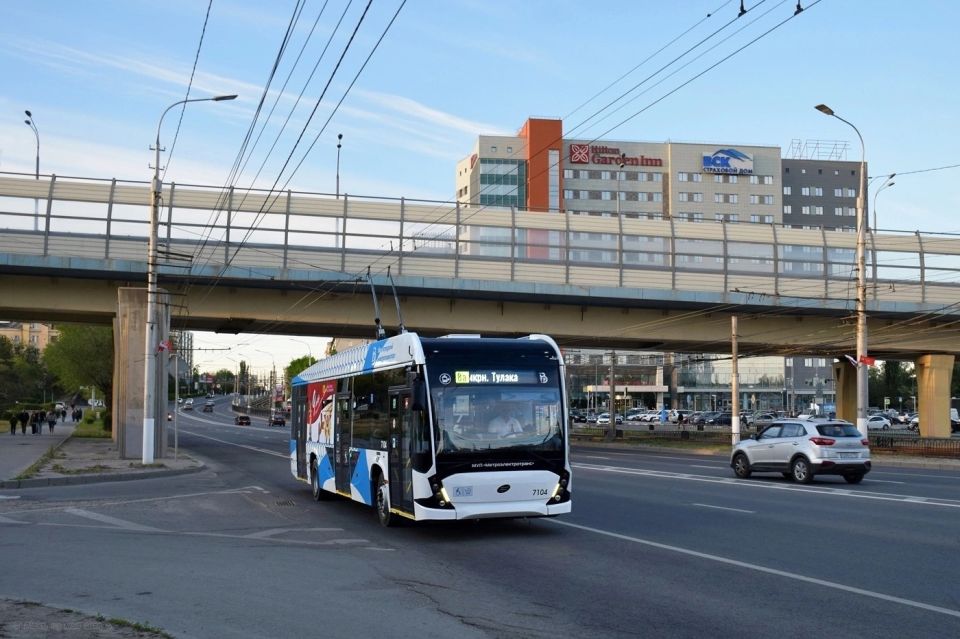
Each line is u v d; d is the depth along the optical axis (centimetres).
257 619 841
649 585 999
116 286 4000
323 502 1998
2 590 977
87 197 3816
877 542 1316
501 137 11806
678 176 12319
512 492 1355
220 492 2273
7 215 3731
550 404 1401
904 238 4672
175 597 941
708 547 1275
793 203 13038
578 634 782
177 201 3866
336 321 4278
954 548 1256
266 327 4612
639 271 4334
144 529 1530
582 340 4875
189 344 14000
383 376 1553
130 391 3544
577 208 12012
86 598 934
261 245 3931
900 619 831
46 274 3831
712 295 4388
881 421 7850
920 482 2525
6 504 1969
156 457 3544
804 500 1945
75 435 5803
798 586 988
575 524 1543
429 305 4375
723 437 6253
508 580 1038
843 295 4544
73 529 1523
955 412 8731
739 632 785
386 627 810
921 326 4934
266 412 14062
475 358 1384
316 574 1080
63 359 6819
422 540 1379
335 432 1883
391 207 4100
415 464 1357
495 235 4203
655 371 12500
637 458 3991
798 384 11581
